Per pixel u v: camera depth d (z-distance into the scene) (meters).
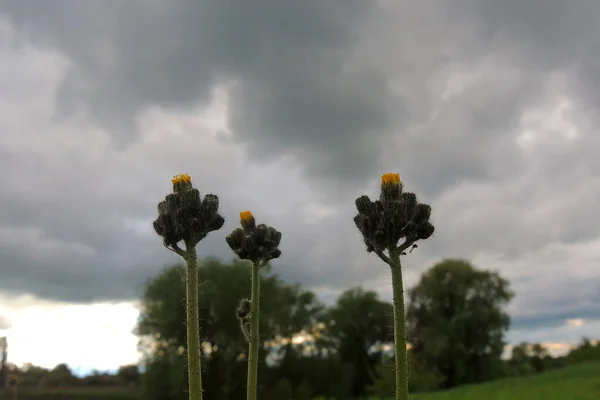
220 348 48.84
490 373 74.44
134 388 55.25
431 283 77.00
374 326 78.19
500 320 74.88
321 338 66.75
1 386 24.75
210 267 48.62
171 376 47.47
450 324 73.19
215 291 46.53
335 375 64.06
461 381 73.50
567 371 76.31
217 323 48.09
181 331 49.31
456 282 75.81
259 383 51.53
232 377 49.09
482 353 74.56
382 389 55.62
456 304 77.44
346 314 78.38
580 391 43.38
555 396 41.91
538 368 108.62
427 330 73.88
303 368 61.88
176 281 49.53
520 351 109.62
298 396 58.03
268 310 51.31
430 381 54.84
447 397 45.72
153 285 49.94
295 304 63.12
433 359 73.50
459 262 78.06
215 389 48.69
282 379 57.31
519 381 63.31
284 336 62.38
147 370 50.09
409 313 79.06
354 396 76.00
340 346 78.19
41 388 38.62
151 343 50.78
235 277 49.00
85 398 45.66
